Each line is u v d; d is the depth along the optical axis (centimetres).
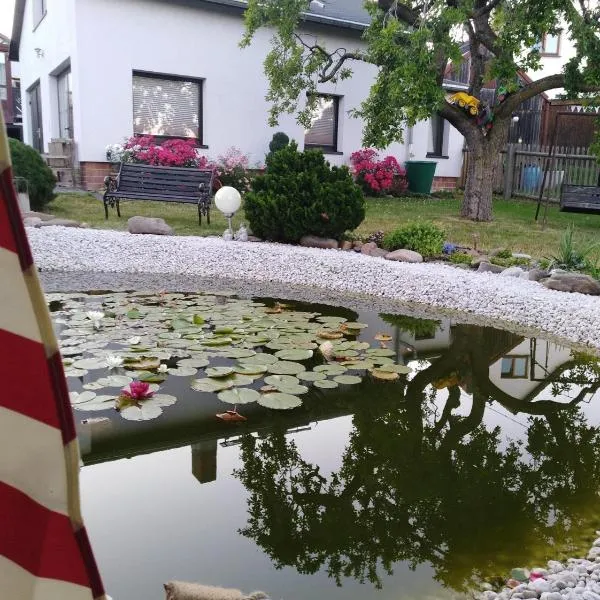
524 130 1284
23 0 1348
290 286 564
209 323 418
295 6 888
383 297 531
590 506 211
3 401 42
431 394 321
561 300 460
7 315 41
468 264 603
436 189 1372
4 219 40
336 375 333
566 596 148
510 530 193
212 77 1061
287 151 677
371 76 1227
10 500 45
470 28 845
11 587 47
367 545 183
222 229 730
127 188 766
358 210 657
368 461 242
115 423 264
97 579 46
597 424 288
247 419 278
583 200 731
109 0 948
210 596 123
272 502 207
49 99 1213
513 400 317
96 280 549
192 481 220
